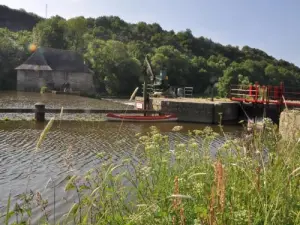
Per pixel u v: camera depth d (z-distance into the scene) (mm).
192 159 6102
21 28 160750
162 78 41188
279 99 27891
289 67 144625
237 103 31453
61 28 103375
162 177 5105
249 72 109375
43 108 25500
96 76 82625
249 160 4473
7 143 16656
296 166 4133
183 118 30938
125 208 4562
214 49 156625
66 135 19562
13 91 71000
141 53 103438
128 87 81062
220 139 17234
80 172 11445
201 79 100062
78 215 4891
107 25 159750
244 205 3666
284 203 3520
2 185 10180
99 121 26266
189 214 3721
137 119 27922
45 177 10984
